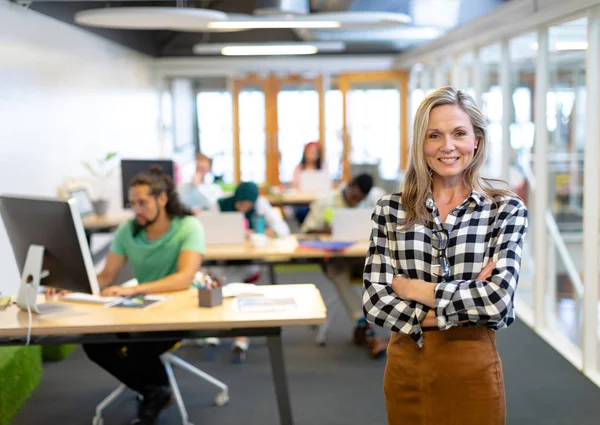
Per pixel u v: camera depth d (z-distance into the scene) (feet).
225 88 43.60
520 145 21.77
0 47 16.83
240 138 43.78
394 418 7.86
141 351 12.66
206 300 11.32
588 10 15.23
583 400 14.25
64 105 22.71
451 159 7.46
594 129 15.30
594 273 15.60
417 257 7.60
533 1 18.19
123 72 33.01
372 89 43.09
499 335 19.01
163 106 43.70
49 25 21.21
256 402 14.34
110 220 21.71
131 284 14.11
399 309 7.51
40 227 10.79
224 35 41.47
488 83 24.94
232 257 16.89
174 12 17.25
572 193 17.72
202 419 13.52
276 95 43.50
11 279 17.26
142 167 23.06
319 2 23.63
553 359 16.88
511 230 7.36
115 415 13.82
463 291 7.18
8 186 17.16
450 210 7.68
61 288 11.30
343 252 16.88
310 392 14.87
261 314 10.82
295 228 33.94
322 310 11.00
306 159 33.78
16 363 14.03
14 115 17.76
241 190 19.42
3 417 13.12
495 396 7.51
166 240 13.19
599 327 15.71
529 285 22.65
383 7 25.49
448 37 28.53
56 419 13.69
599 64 15.24
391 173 41.55
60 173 22.04
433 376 7.51
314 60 42.32
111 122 30.12
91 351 12.68
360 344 17.88
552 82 18.69
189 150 43.96
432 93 7.59
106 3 23.73
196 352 17.67
